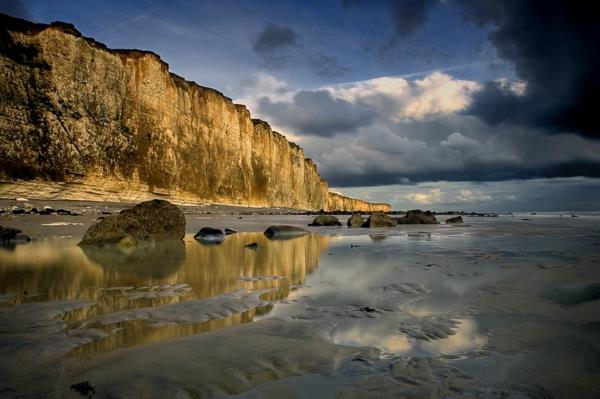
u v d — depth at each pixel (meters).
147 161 40.28
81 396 2.86
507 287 6.68
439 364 3.55
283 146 77.00
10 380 3.13
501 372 3.38
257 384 3.17
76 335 4.30
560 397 2.97
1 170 29.91
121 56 40.50
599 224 30.02
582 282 7.04
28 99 32.66
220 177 53.66
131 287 6.86
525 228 24.80
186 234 18.61
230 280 7.61
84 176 34.47
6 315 5.03
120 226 13.77
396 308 5.49
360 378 3.29
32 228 17.28
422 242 15.48
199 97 51.62
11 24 33.50
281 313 5.29
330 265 9.54
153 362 3.52
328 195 114.75
